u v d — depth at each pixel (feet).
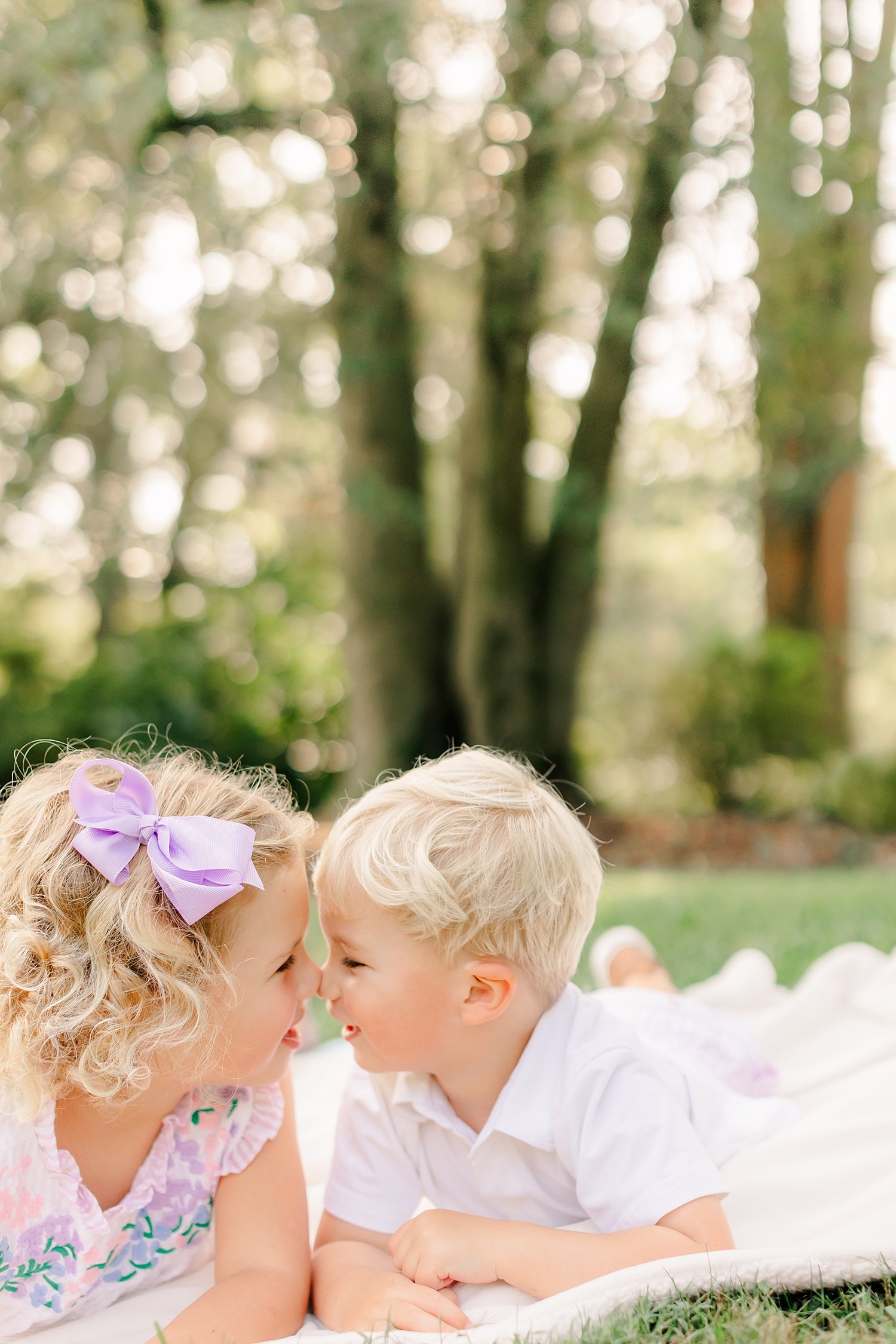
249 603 37.47
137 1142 5.20
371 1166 5.78
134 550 30.35
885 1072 7.50
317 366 23.90
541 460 31.01
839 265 21.68
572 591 27.45
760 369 21.84
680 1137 5.26
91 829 4.87
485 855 5.21
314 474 28.55
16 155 19.03
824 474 23.90
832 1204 6.02
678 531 39.60
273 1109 5.57
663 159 20.70
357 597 27.17
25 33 17.11
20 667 35.68
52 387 24.53
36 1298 5.05
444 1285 5.14
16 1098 4.82
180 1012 4.75
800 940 13.02
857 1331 4.55
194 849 4.82
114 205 19.03
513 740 27.22
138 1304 5.17
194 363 24.08
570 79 18.90
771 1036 8.77
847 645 33.12
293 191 20.68
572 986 5.77
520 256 22.13
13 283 20.85
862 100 18.98
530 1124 5.31
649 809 31.37
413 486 26.07
